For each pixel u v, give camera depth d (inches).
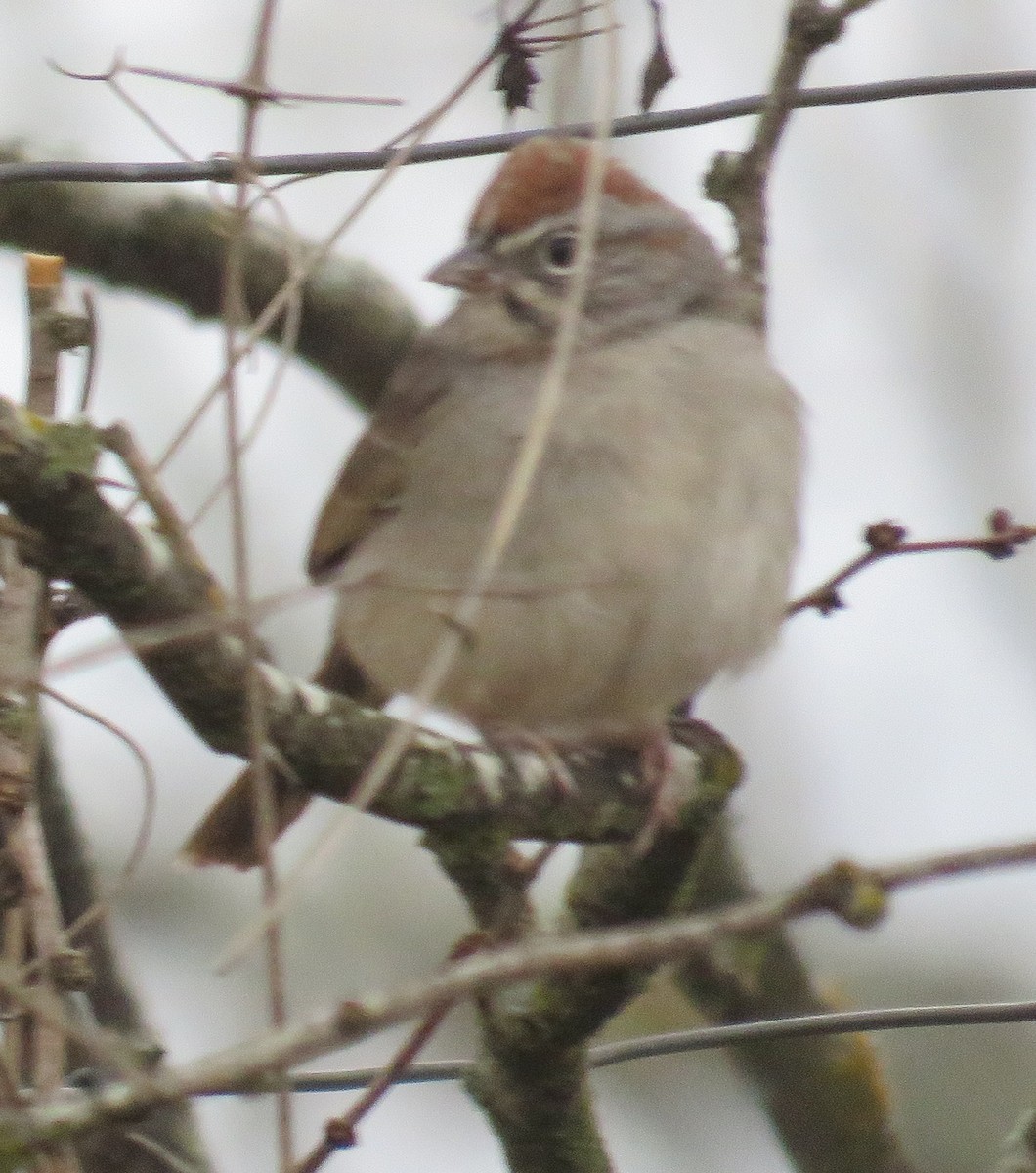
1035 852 215.3
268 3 309.0
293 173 347.6
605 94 302.7
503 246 394.0
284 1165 249.6
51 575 251.8
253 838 421.4
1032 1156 316.5
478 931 297.1
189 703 256.1
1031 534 340.5
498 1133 333.7
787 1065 428.1
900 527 345.1
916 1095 505.0
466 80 312.7
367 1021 215.6
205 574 252.7
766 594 377.4
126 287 448.1
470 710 377.4
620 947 217.9
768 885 510.9
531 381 376.2
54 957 291.4
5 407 240.7
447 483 369.1
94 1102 224.1
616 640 361.4
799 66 353.4
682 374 375.9
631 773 308.7
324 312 455.2
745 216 377.7
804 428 390.9
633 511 359.9
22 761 294.2
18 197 433.1
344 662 432.5
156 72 367.2
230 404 280.5
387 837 526.0
